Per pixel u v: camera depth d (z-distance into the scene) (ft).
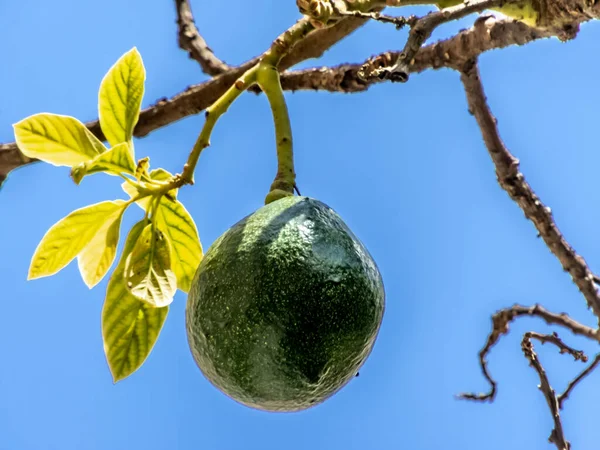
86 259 2.00
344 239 1.87
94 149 1.98
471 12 1.80
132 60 1.98
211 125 1.96
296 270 1.80
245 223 1.88
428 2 1.98
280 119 1.98
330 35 2.46
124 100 1.99
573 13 1.97
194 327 1.86
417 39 1.75
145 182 1.95
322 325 1.79
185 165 1.96
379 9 2.01
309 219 1.86
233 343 1.81
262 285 1.80
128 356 2.00
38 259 1.96
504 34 2.32
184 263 2.04
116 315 1.98
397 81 1.73
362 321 1.84
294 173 1.98
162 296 1.90
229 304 1.81
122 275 1.96
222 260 1.84
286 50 1.99
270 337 1.79
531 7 2.02
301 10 1.86
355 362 1.86
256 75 1.99
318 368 1.80
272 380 1.81
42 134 1.95
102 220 1.97
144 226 1.95
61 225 1.95
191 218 2.01
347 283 1.82
